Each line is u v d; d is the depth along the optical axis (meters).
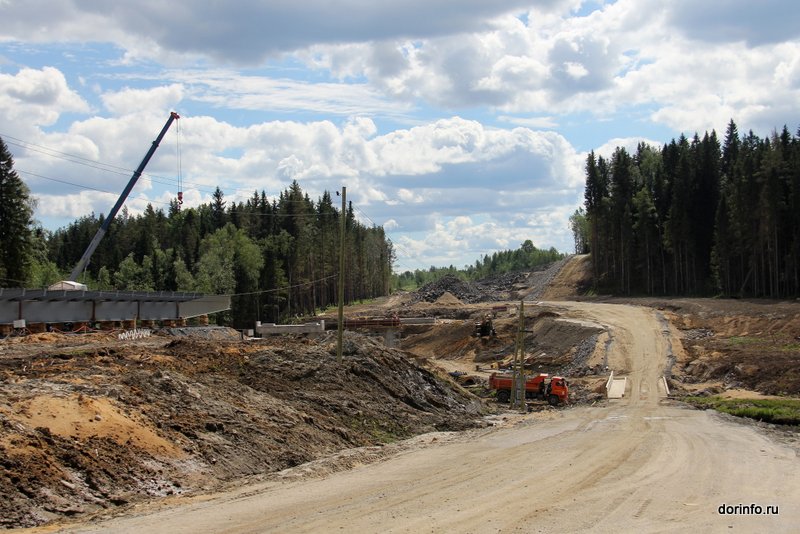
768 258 92.25
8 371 26.81
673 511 17.52
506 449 29.27
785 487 20.92
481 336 90.62
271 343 48.62
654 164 157.75
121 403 23.86
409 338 98.38
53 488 17.69
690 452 27.47
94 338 46.69
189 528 15.70
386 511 17.34
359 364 42.81
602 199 140.50
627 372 63.56
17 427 19.30
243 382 34.94
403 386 43.34
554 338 83.12
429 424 38.44
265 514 17.06
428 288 157.88
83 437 20.45
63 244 140.38
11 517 16.09
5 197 73.94
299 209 140.88
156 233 141.25
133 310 60.00
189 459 22.20
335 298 147.75
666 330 77.12
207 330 60.72
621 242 129.12
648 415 43.22
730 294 99.31
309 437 28.80
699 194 114.25
